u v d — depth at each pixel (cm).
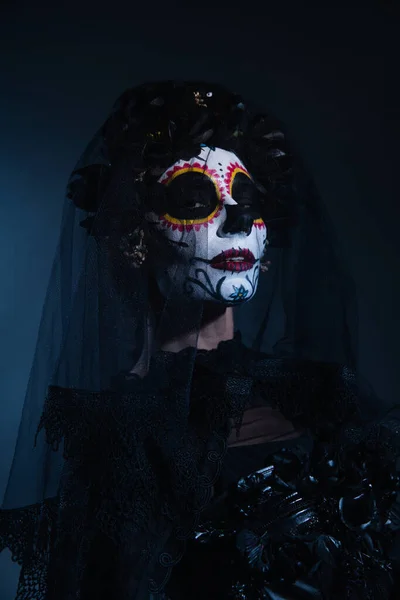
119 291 117
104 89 305
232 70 297
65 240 134
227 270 118
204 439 109
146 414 107
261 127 134
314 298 129
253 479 117
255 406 122
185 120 123
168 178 121
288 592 110
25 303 307
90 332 116
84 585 105
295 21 293
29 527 120
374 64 289
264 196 132
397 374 289
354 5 289
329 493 116
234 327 134
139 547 105
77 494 108
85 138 306
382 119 290
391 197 290
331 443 118
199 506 105
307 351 126
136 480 105
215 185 120
